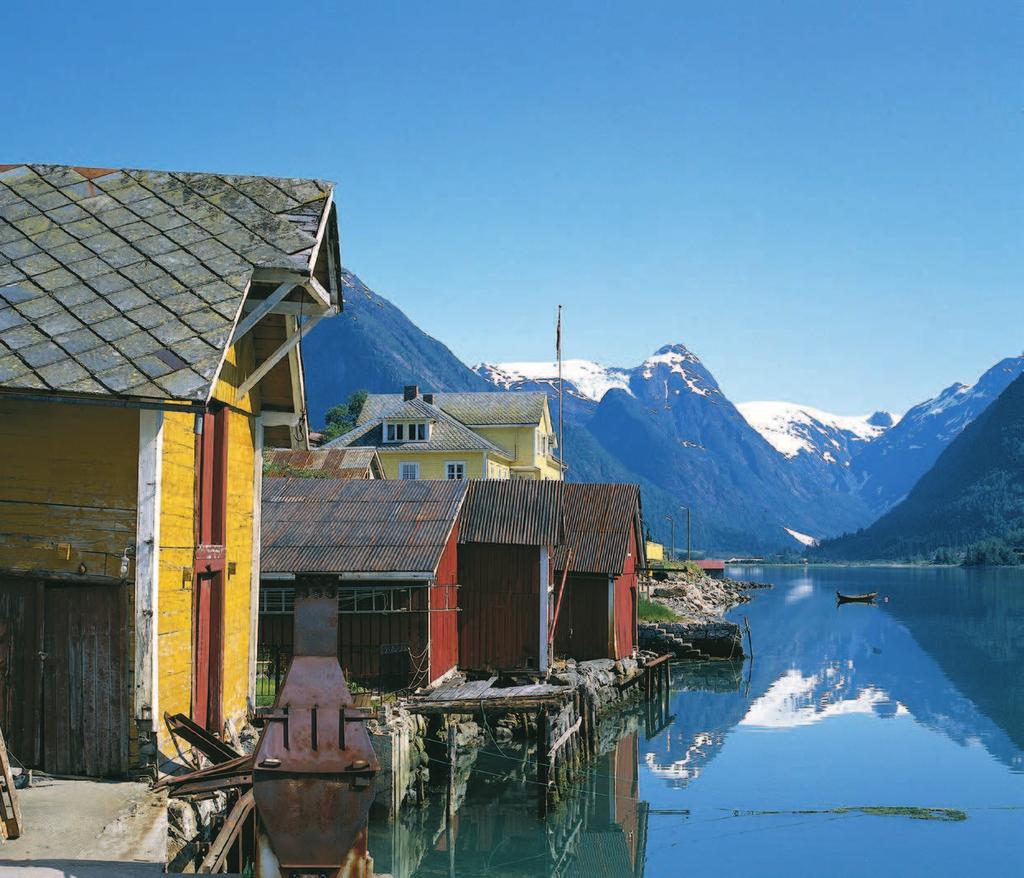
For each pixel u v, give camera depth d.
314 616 9.23
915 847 22.14
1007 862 21.08
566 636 39.75
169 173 16.06
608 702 37.41
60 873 9.59
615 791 26.58
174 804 12.13
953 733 34.84
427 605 27.56
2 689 12.94
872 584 166.62
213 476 16.14
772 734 34.81
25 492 13.09
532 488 34.22
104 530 13.03
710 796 26.31
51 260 13.81
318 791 8.95
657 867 20.67
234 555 17.36
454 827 22.81
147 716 12.84
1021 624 81.81
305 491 30.67
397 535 28.12
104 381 11.77
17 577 13.01
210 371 12.03
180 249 14.25
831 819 24.22
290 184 15.91
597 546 39.88
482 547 32.97
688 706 41.09
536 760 27.72
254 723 18.09
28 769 12.81
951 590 143.38
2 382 11.59
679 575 97.88
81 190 15.52
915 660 57.03
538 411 77.25
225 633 16.59
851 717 38.19
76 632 12.98
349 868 8.93
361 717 9.10
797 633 74.25
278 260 14.05
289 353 17.83
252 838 14.36
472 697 24.61
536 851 21.44
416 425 70.31
